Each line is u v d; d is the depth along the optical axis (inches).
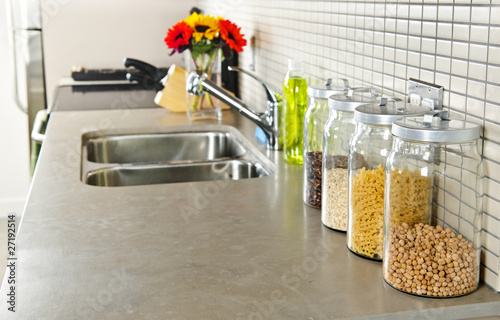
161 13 164.2
